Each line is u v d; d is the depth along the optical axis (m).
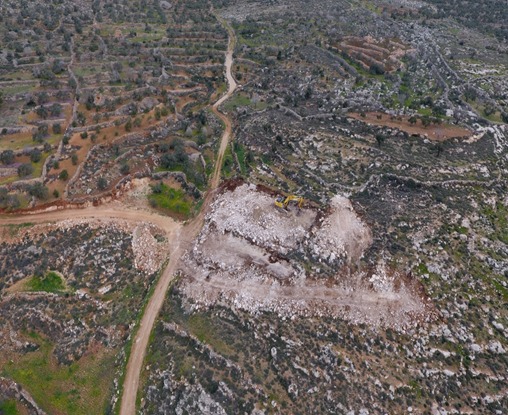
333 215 92.00
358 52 159.25
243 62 156.75
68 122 115.00
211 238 89.88
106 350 75.88
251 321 76.06
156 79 139.75
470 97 138.12
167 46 161.75
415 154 112.62
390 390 68.00
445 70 155.12
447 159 112.38
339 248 85.50
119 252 88.75
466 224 95.12
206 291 80.94
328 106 129.50
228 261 85.31
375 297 79.75
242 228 90.25
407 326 76.69
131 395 69.50
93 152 106.50
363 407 65.69
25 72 135.00
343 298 79.50
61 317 78.88
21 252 87.56
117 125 116.25
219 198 99.25
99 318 79.38
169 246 90.19
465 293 82.56
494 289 84.38
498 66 160.88
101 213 95.06
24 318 78.56
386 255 85.81
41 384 71.81
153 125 117.94
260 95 138.50
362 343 73.88
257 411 64.44
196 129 121.44
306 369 69.25
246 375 68.19
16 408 69.62
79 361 74.44
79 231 91.19
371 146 113.19
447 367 71.94
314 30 179.75
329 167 106.50
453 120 124.88
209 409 65.00
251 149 114.12
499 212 103.12
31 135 110.38
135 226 93.12
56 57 143.75
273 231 89.19
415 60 159.50
